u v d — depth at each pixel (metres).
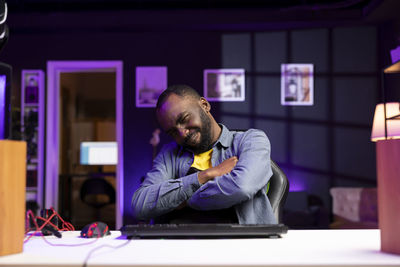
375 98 5.55
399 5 4.75
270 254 0.74
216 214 1.44
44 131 5.62
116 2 5.51
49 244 0.89
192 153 1.62
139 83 5.62
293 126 5.59
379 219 0.79
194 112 1.51
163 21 5.36
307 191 5.55
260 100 5.62
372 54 5.57
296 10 5.27
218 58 5.66
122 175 5.52
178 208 1.41
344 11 5.27
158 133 5.50
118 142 5.56
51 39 5.71
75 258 0.70
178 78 5.64
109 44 5.70
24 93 5.57
